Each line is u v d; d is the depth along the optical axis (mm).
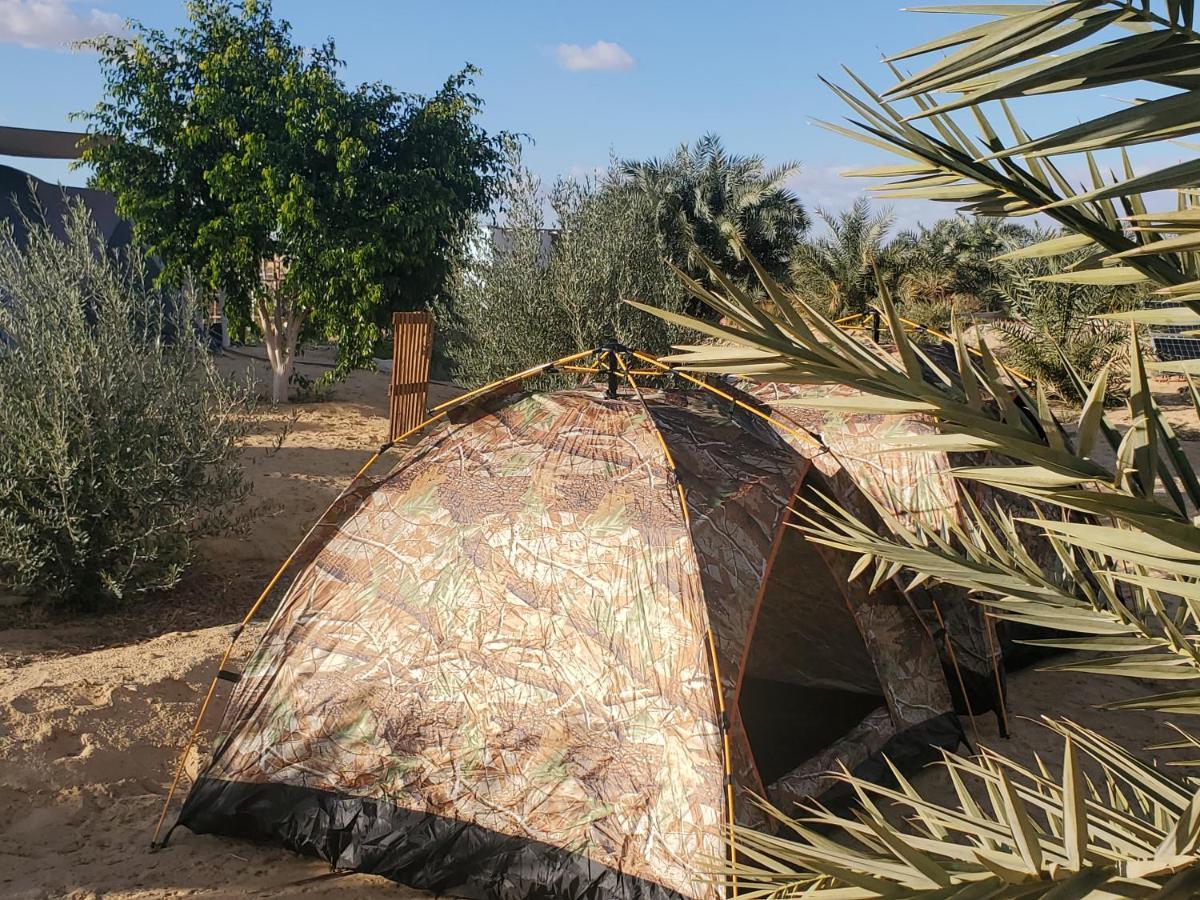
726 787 3541
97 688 5168
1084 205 2072
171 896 3760
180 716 5098
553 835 3725
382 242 13094
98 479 6973
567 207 11805
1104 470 1975
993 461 5852
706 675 3693
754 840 2117
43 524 6723
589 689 3836
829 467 5223
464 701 3996
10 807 4270
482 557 4156
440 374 16984
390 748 4055
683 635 3768
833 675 5848
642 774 3678
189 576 7773
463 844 3836
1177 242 1413
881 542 2535
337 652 4281
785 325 2010
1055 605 2359
